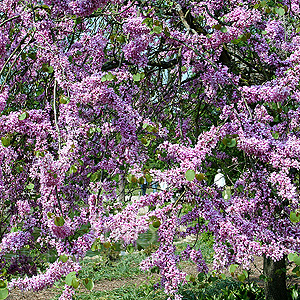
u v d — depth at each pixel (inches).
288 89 100.1
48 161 80.6
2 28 109.5
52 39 99.7
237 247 82.6
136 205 84.5
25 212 104.7
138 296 261.9
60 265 76.7
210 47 118.7
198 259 90.4
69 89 92.4
